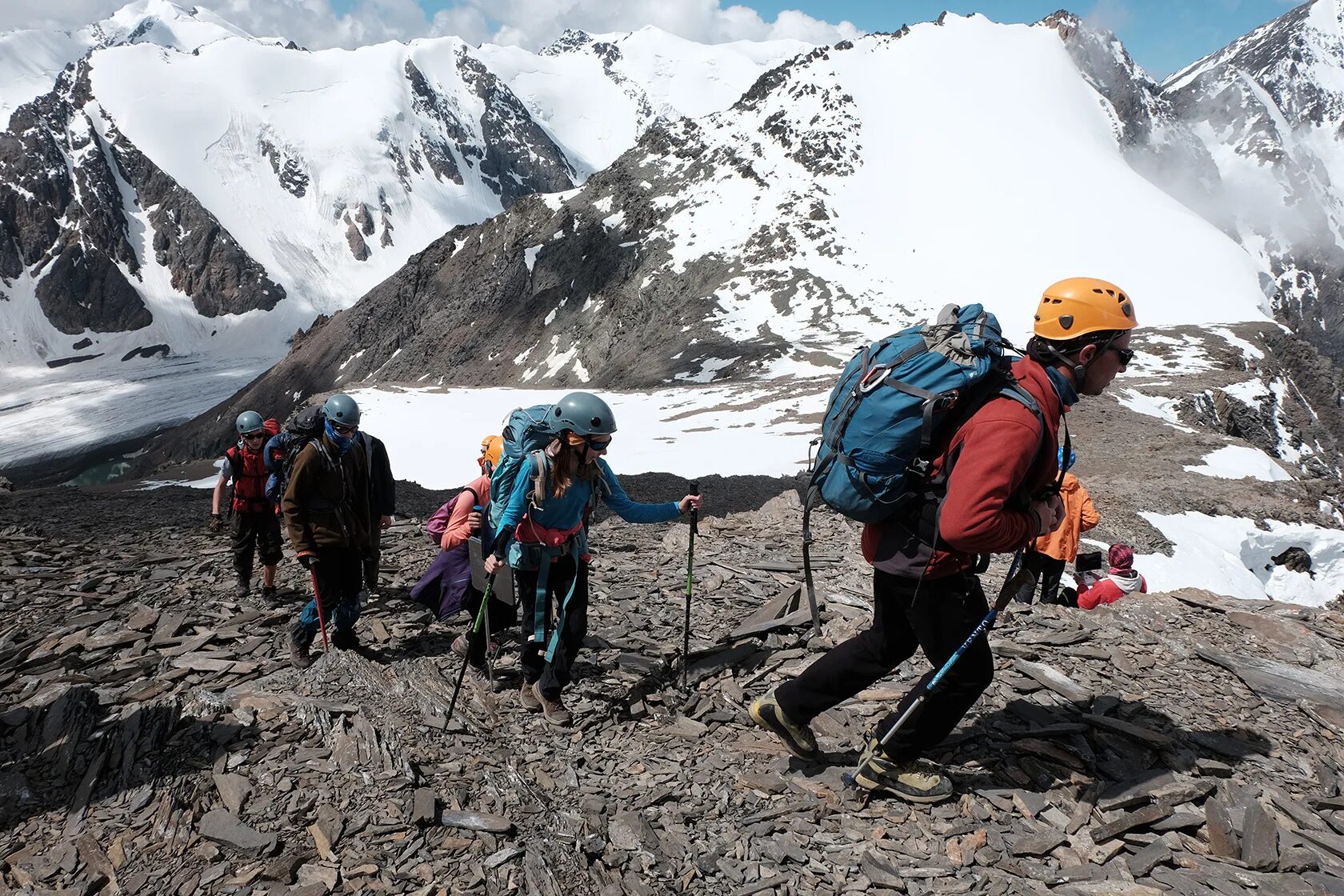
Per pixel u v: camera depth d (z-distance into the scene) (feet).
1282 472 94.53
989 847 12.80
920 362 11.64
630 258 510.99
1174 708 16.44
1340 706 16.16
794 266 445.78
